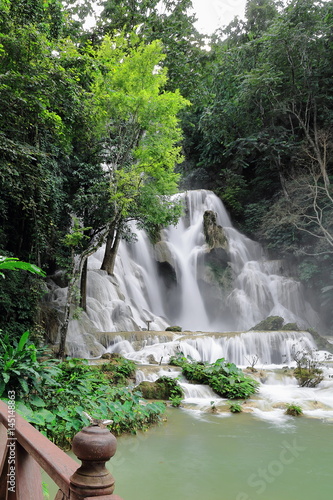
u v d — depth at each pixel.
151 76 12.84
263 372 11.58
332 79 25.91
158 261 22.86
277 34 24.81
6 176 10.45
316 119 27.36
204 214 24.84
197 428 7.31
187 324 22.61
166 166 13.58
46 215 12.58
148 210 13.82
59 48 10.55
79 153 15.90
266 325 18.73
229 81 29.02
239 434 6.94
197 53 23.70
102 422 1.31
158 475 5.11
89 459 1.20
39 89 9.11
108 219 14.83
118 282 19.42
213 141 30.33
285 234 25.53
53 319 13.67
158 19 21.70
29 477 1.74
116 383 9.68
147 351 12.98
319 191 24.73
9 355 5.99
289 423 7.72
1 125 9.94
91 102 11.68
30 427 1.79
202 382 10.54
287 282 23.23
